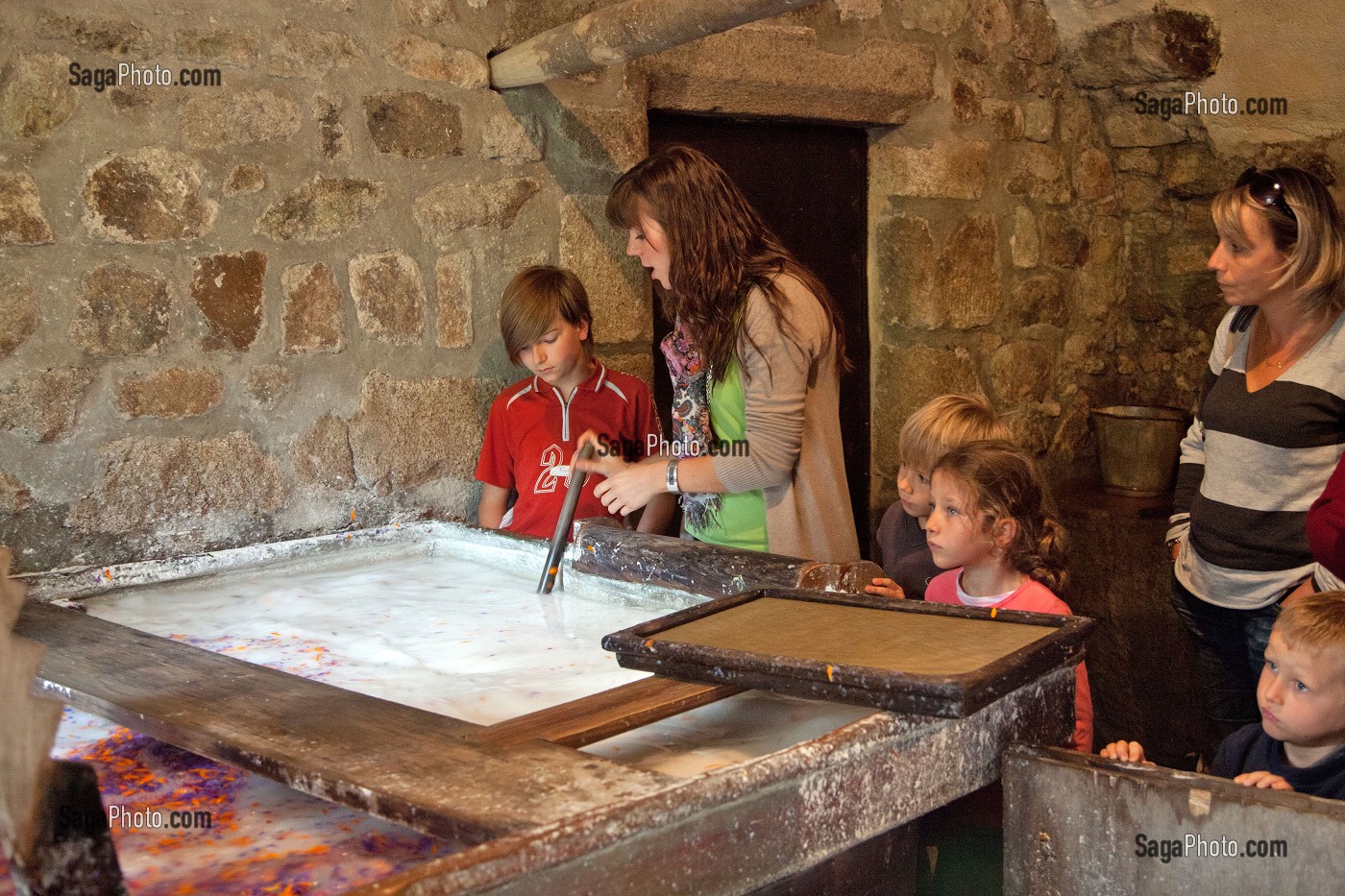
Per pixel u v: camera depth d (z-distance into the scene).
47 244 2.06
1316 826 1.07
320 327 2.38
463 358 2.59
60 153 2.06
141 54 2.13
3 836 0.82
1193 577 2.19
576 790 1.04
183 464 2.25
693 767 1.26
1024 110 3.58
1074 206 3.77
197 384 2.25
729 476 2.00
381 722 1.23
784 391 1.99
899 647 1.34
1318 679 1.44
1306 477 1.99
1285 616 1.50
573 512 2.05
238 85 2.24
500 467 2.56
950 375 3.46
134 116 2.13
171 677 1.41
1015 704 1.33
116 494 2.18
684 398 2.19
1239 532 2.07
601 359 2.76
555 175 2.66
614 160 2.72
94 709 1.35
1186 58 3.39
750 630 1.44
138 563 2.07
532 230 2.64
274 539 2.37
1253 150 3.52
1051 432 3.78
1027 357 3.68
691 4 1.94
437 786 1.05
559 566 2.08
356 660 1.65
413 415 2.53
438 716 1.25
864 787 1.15
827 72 3.02
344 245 2.40
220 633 1.80
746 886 1.05
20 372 2.05
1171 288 3.84
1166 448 3.49
